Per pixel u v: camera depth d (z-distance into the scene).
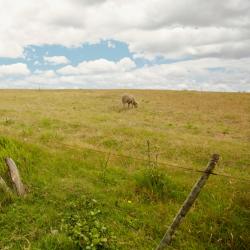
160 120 25.72
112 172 9.77
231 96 47.69
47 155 10.59
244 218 7.24
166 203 7.79
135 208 7.35
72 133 17.22
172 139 16.31
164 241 5.09
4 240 5.84
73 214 6.80
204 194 8.48
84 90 61.59
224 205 7.81
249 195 8.55
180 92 54.94
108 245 5.75
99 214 6.96
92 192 7.92
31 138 14.45
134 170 10.34
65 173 9.32
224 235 6.53
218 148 14.78
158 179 8.47
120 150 13.88
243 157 13.63
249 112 33.12
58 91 58.72
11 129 16.44
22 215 6.65
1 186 7.28
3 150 9.52
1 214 6.62
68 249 5.57
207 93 52.84
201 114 30.91
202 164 12.52
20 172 8.73
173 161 12.49
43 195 7.60
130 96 33.75
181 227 6.71
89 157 11.28
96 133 17.02
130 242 6.01
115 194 8.12
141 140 15.61
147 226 6.70
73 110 30.02
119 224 6.64
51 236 5.86
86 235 5.86
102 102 39.12
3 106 31.23
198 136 18.56
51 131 16.55
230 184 9.54
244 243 6.23
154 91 57.31
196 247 6.11
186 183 9.17
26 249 5.55
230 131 22.23
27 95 47.69
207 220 7.06
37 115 23.86
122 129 18.08
